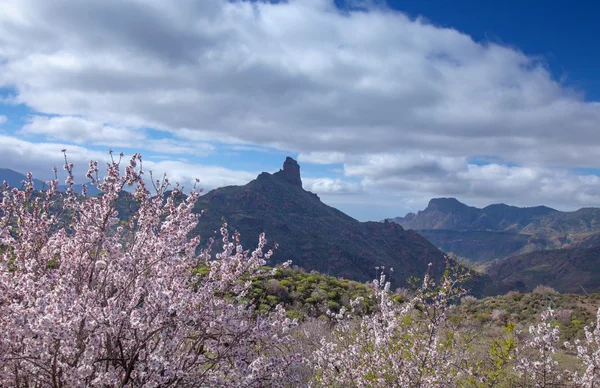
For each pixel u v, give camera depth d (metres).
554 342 5.99
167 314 3.80
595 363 5.93
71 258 4.43
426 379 5.19
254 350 4.49
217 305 4.33
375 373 5.73
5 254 4.28
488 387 5.45
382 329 5.91
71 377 3.46
